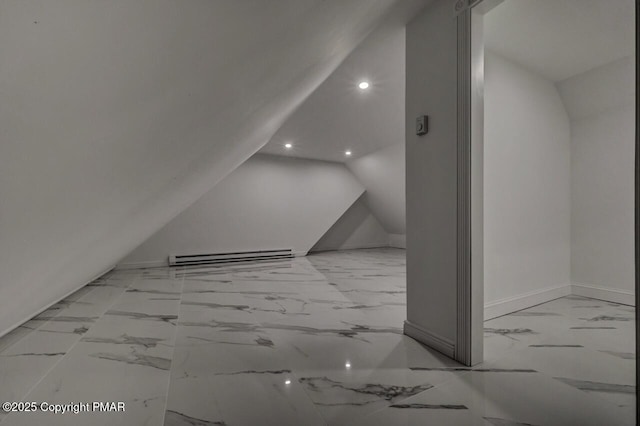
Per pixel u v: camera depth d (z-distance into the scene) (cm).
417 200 204
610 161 299
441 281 186
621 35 227
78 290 357
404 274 464
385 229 873
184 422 124
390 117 384
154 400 139
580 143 319
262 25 71
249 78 104
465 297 169
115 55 45
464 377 158
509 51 252
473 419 126
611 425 122
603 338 210
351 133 453
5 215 63
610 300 300
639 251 98
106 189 99
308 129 432
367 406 134
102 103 54
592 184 311
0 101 38
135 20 41
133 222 200
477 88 167
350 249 822
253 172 600
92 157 71
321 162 672
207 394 144
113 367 171
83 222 111
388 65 257
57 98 44
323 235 747
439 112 184
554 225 310
